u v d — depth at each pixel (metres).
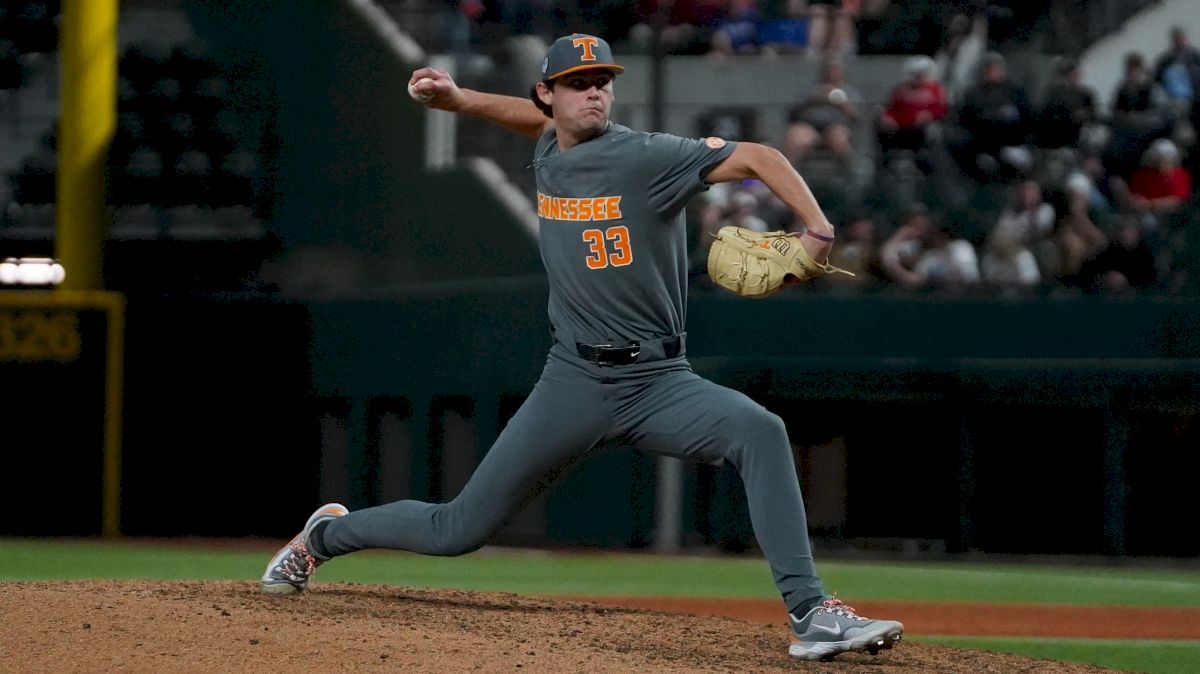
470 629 21.52
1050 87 54.91
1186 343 53.22
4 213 61.62
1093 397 53.47
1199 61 56.75
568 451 21.25
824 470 54.94
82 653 18.16
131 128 61.56
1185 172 54.91
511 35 58.00
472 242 54.09
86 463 57.44
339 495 58.28
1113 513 53.84
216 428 58.38
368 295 57.38
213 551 50.31
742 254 20.00
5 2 66.50
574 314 20.84
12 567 43.44
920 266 53.97
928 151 54.72
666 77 56.06
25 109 65.56
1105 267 53.88
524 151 54.97
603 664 19.22
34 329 57.09
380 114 56.88
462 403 54.78
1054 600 40.62
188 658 18.06
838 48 57.66
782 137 55.00
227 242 59.94
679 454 21.05
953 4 58.38
